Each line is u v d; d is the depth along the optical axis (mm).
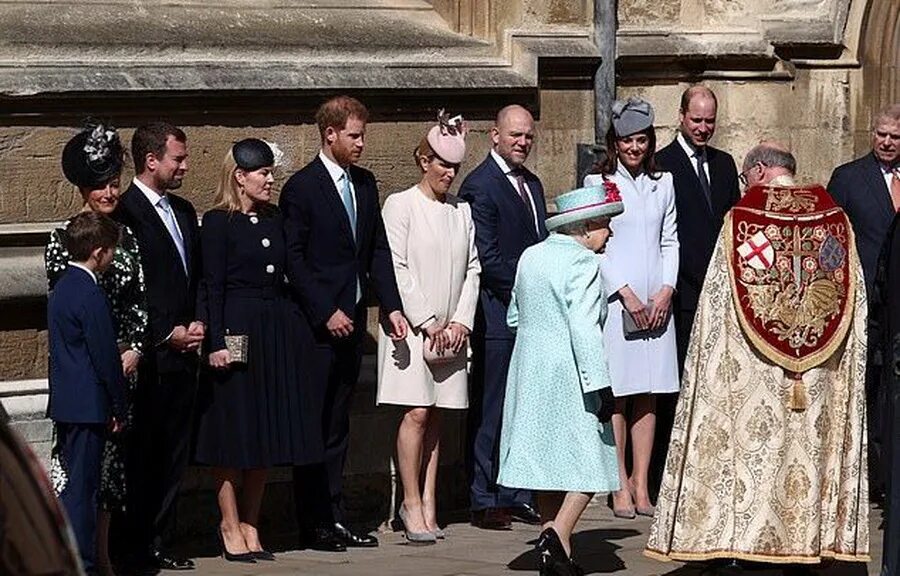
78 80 29094
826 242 27203
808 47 41438
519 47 35750
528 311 27188
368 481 32562
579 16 36969
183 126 30688
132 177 30062
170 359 27359
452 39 35531
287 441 28562
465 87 34562
